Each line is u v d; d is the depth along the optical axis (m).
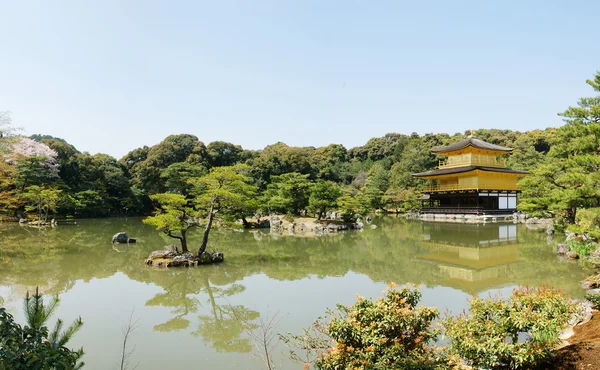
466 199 51.53
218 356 9.01
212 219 21.77
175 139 65.69
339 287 15.31
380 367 5.56
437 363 6.16
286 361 8.61
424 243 28.95
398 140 86.94
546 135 74.62
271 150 71.06
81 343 9.81
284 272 18.42
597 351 6.68
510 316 6.89
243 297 13.98
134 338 10.19
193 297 14.14
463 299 13.30
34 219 43.56
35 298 5.11
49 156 45.47
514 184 52.47
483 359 6.65
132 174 62.09
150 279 17.03
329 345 7.53
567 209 25.17
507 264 20.16
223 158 69.00
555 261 20.27
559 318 6.95
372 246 27.48
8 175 34.16
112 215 55.56
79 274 18.08
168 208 21.08
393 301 6.94
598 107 17.84
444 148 56.03
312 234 35.03
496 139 81.62
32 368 4.31
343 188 61.41
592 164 17.23
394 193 59.97
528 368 6.73
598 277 14.55
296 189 43.59
